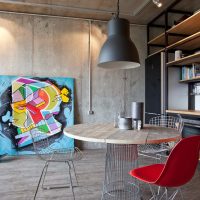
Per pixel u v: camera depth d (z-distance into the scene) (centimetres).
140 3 420
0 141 432
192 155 164
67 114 468
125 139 181
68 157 261
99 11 451
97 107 501
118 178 300
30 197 252
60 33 482
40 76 467
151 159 402
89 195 259
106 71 507
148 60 504
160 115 438
